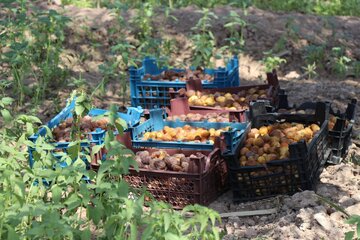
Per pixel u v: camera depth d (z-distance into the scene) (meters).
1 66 5.09
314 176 3.49
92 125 3.77
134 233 2.52
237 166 3.39
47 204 2.62
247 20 5.90
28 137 3.47
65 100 4.73
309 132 3.67
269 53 5.39
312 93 4.93
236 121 3.92
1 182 2.72
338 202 3.29
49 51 5.09
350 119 3.95
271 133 3.68
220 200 3.49
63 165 3.54
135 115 3.98
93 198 2.71
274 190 3.42
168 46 5.58
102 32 5.71
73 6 6.08
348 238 2.57
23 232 2.71
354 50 5.75
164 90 4.57
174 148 3.56
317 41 5.79
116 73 5.31
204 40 5.34
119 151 2.67
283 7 6.55
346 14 6.56
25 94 4.78
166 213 2.50
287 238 3.01
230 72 4.64
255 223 3.27
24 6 5.10
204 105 4.27
